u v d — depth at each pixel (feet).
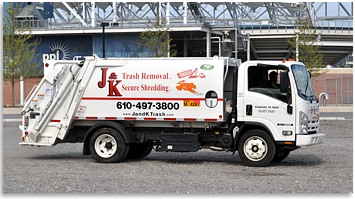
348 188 38.22
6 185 39.14
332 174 44.88
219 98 49.90
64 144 71.36
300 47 178.09
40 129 54.90
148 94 51.65
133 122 52.75
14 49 165.58
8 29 164.76
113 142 52.24
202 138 51.90
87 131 52.70
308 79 51.16
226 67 50.65
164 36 185.57
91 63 53.26
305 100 48.93
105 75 52.90
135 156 56.34
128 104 52.19
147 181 41.04
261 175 44.45
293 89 48.60
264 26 246.68
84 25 208.13
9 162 52.80
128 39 199.11
